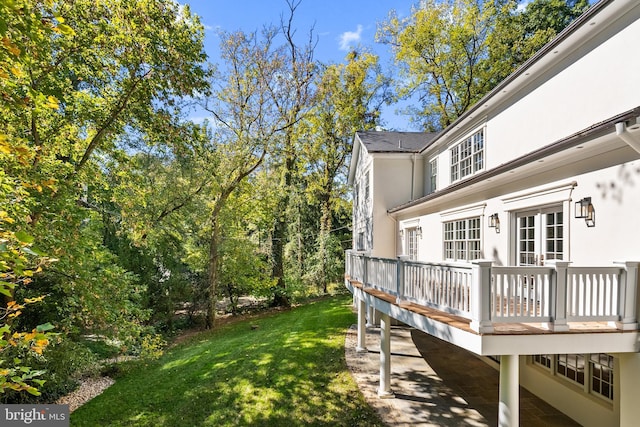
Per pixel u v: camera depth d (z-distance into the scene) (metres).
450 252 10.77
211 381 9.39
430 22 23.62
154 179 14.95
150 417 7.82
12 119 6.89
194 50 9.10
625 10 5.45
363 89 27.20
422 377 8.66
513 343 4.36
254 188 19.56
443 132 12.18
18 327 9.09
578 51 6.40
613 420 5.38
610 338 4.45
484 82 23.77
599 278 4.52
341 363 9.70
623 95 5.48
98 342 12.21
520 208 7.16
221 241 18.64
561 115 6.80
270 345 11.90
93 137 9.79
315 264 25.03
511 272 4.46
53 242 7.47
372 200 15.71
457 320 5.11
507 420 4.39
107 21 8.04
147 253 16.08
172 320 17.39
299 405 7.62
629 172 4.80
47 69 7.46
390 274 7.64
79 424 7.66
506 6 22.58
